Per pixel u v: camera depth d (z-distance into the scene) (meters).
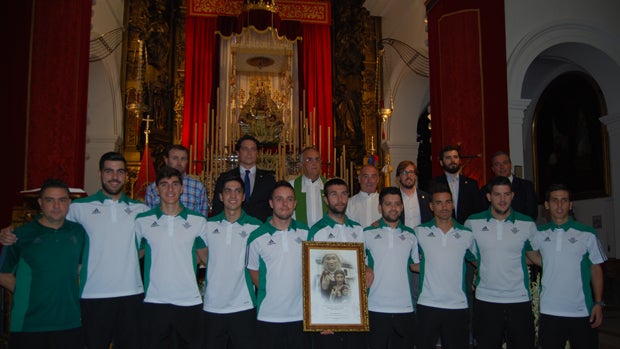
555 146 9.79
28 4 5.73
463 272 3.67
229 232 3.47
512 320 3.57
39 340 3.09
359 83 11.33
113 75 9.72
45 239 3.17
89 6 6.06
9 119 5.48
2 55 5.51
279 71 10.74
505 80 6.74
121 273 3.37
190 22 10.70
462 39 6.95
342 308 3.34
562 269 3.55
